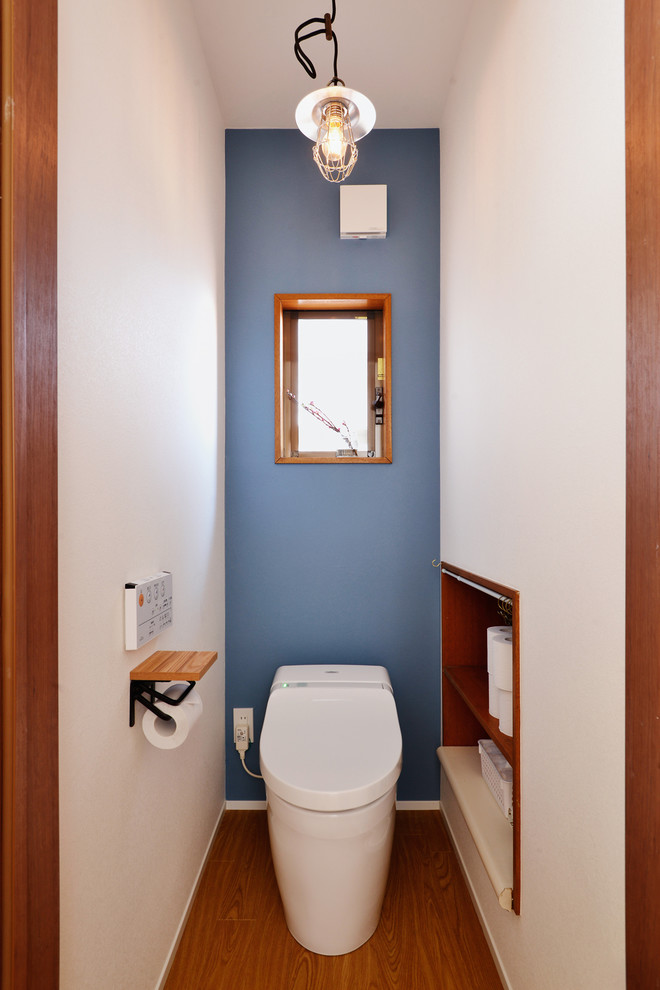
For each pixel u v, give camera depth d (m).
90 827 0.91
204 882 1.69
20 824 0.68
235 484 2.10
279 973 1.36
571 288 0.95
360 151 2.12
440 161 2.09
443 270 2.03
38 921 0.72
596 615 0.86
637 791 0.72
